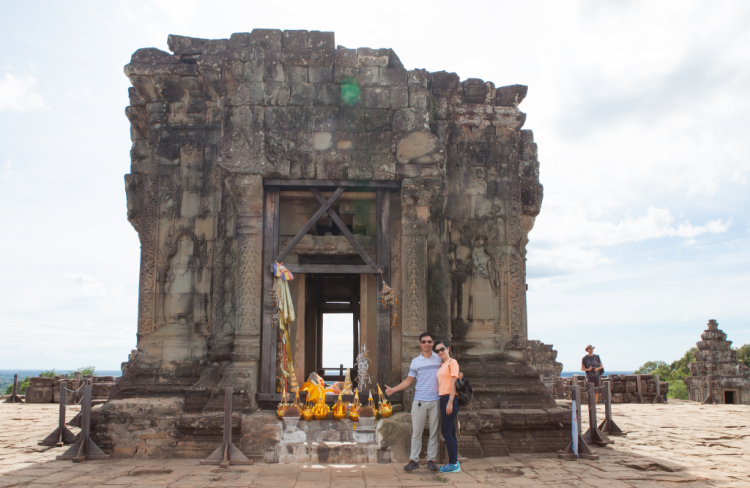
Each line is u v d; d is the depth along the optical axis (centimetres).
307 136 1092
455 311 1223
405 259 1071
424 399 852
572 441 981
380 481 768
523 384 1154
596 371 2191
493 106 1291
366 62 1125
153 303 1234
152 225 1259
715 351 2612
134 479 765
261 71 1105
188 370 1195
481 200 1270
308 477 791
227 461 867
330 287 1938
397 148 1091
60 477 777
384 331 1062
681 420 1560
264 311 1053
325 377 2000
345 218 1204
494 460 946
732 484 745
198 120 1298
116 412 962
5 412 1694
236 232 1088
